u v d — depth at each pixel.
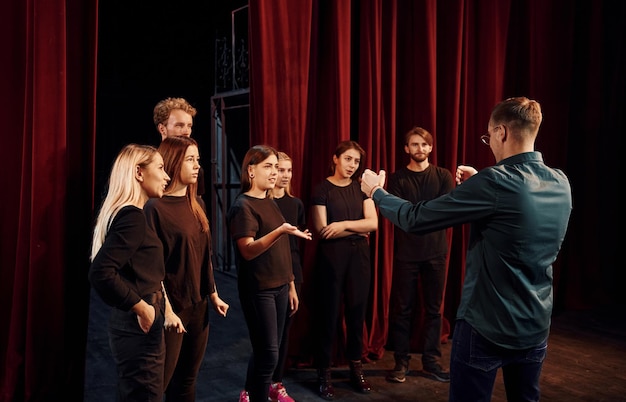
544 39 4.86
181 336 2.33
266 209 2.83
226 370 3.75
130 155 2.11
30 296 2.81
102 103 7.11
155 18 6.93
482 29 4.44
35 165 2.79
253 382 2.77
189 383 2.51
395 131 4.18
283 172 3.18
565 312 5.18
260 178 2.80
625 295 5.56
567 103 4.99
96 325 4.77
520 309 1.94
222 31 7.12
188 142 2.43
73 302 2.97
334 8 3.76
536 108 1.99
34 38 2.76
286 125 3.62
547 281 2.00
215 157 6.93
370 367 3.81
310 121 3.84
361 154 3.46
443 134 4.34
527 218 1.90
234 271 6.89
